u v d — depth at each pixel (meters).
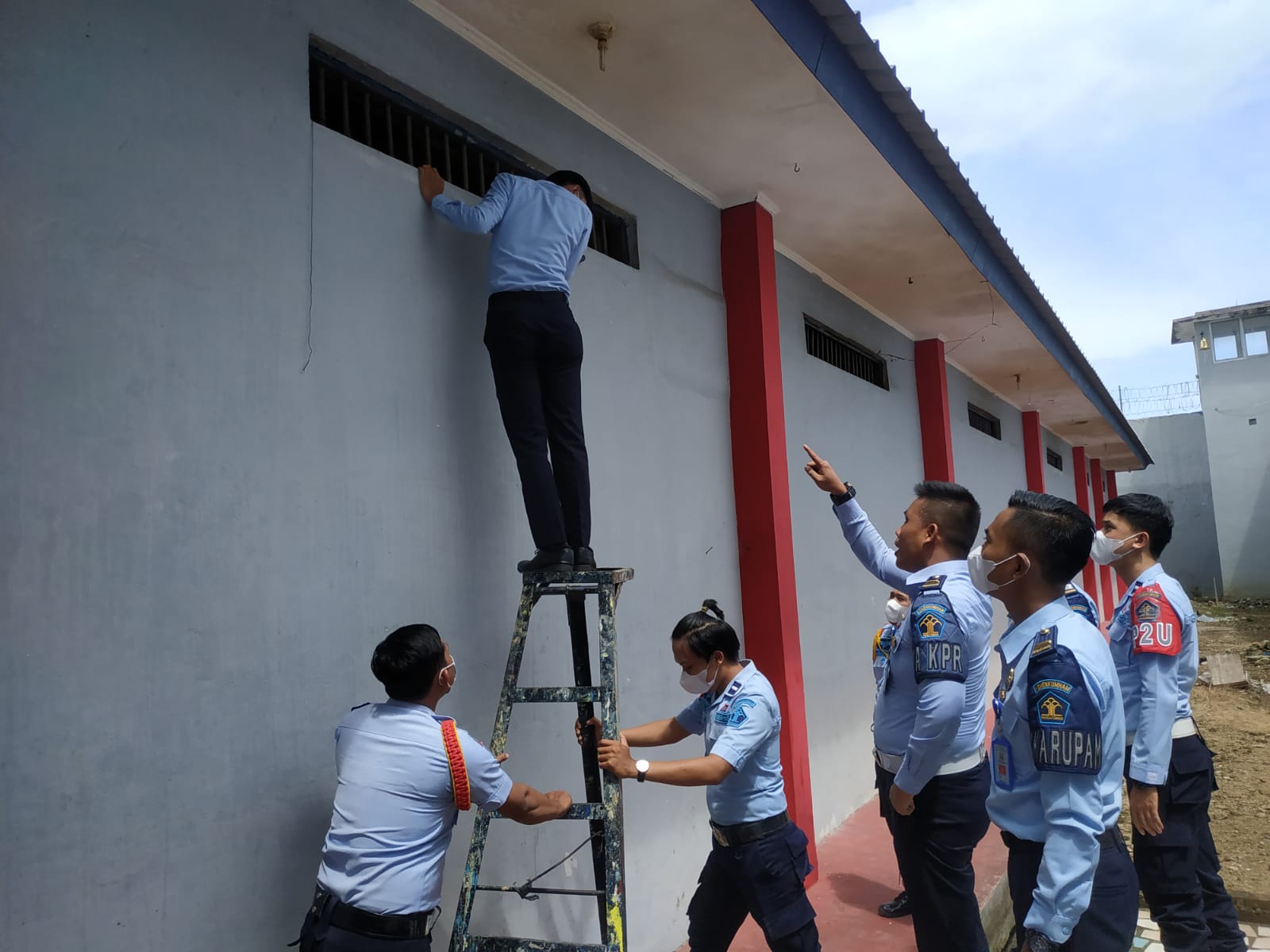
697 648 2.56
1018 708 1.98
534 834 2.82
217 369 2.09
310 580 2.24
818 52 3.25
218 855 1.97
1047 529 1.99
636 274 3.72
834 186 4.31
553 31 3.02
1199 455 23.14
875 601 5.73
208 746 1.97
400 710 2.04
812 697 4.74
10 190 1.76
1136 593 2.89
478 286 2.87
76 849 1.74
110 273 1.90
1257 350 22.03
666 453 3.78
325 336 2.36
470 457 2.76
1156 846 2.91
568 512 2.60
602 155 3.61
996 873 3.95
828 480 3.45
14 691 1.68
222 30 2.20
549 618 3.01
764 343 4.29
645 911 3.30
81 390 1.83
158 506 1.94
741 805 2.51
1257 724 7.80
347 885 1.88
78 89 1.89
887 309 6.33
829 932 3.53
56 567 1.76
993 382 9.03
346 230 2.46
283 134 2.32
